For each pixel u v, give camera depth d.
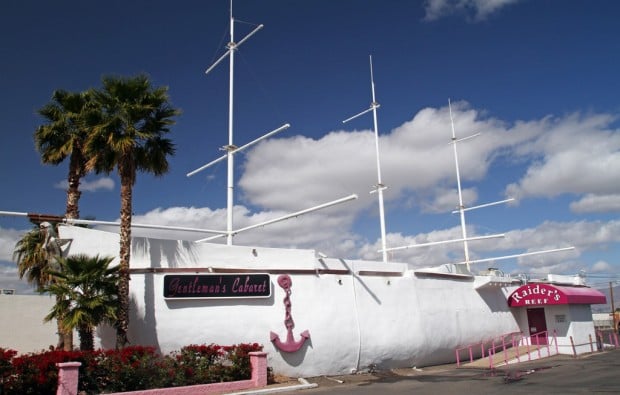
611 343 35.50
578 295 30.55
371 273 24.02
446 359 26.33
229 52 29.03
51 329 27.09
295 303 20.92
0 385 13.02
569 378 17.95
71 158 22.88
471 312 28.45
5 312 26.42
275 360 19.86
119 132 18.39
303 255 21.80
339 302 22.12
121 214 17.86
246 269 20.27
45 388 13.56
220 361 17.80
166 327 18.31
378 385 18.34
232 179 27.70
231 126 28.12
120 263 17.34
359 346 22.12
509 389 15.71
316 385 18.38
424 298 25.80
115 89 18.69
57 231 19.02
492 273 32.81
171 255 19.06
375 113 36.94
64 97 22.77
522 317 32.59
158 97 19.17
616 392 14.27
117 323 16.72
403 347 23.77
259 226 25.69
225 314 19.34
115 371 14.88
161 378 15.67
